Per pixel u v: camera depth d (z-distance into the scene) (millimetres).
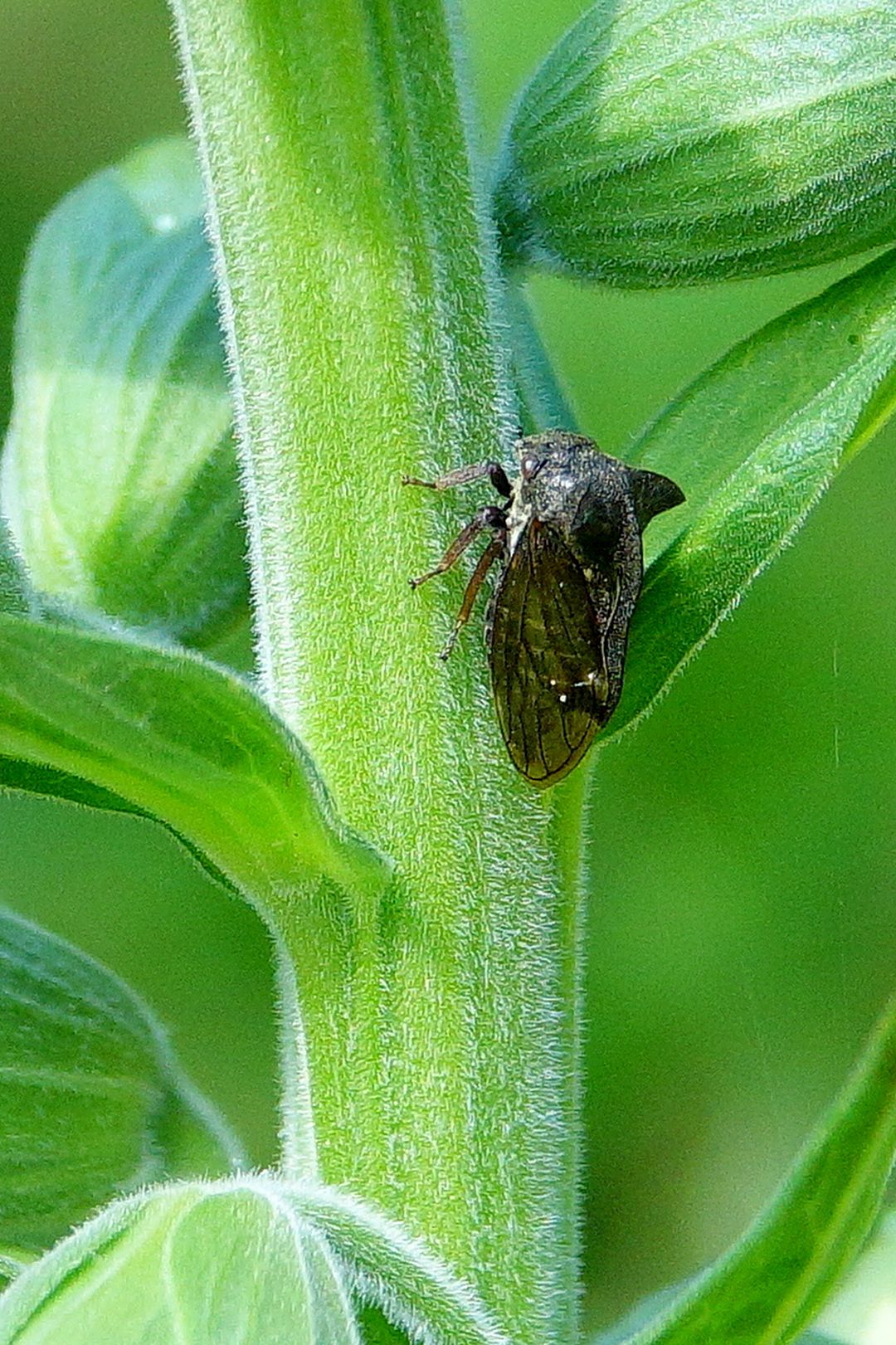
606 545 123
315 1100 123
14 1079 127
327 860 121
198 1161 128
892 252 126
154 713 118
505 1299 122
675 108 126
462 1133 122
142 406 131
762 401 126
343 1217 119
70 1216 127
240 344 124
